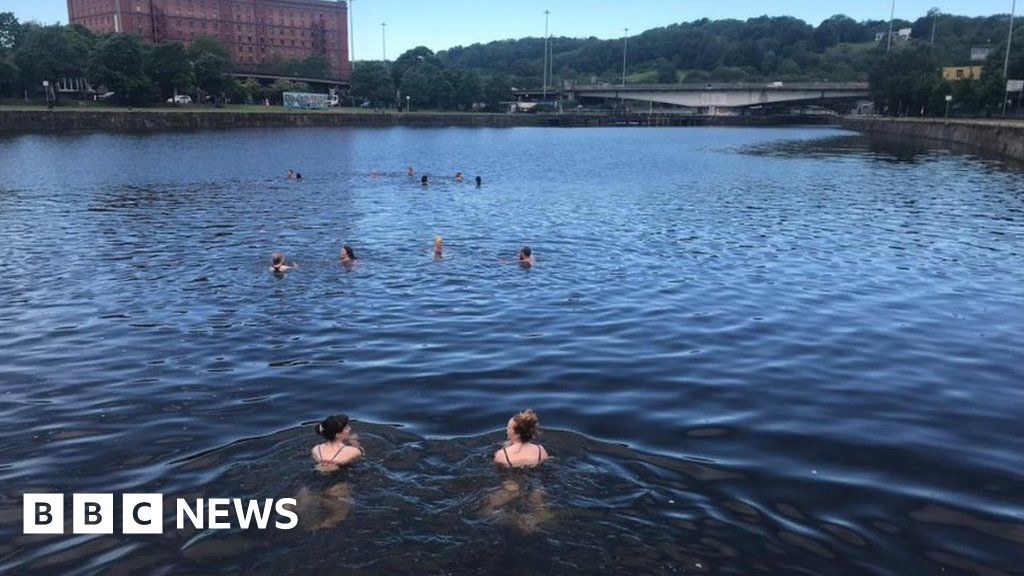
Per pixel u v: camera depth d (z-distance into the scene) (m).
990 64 107.69
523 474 7.97
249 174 47.62
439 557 6.41
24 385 11.13
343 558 6.42
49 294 16.84
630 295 17.03
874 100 145.00
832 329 14.39
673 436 9.30
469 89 181.88
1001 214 31.05
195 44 144.00
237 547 6.65
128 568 6.45
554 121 168.25
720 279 18.78
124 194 36.72
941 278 19.02
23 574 6.39
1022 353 13.00
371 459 8.34
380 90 167.00
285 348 12.94
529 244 23.94
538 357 12.48
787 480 8.16
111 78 108.62
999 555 6.80
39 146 69.06
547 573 6.23
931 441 9.31
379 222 28.56
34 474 8.23
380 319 14.87
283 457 8.45
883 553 6.79
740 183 45.41
